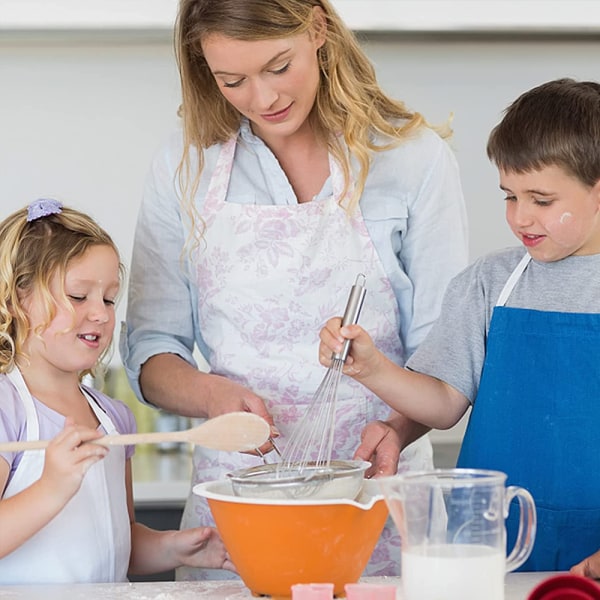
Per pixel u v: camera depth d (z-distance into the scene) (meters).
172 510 3.16
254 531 1.39
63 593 1.50
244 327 2.00
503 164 1.70
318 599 1.23
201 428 1.44
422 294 2.02
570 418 1.69
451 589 1.18
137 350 2.08
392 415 1.92
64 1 3.13
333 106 1.97
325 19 1.93
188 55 1.96
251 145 2.03
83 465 1.49
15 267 1.78
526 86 3.38
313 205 1.97
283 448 1.98
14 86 3.32
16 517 1.51
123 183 3.38
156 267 2.10
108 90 3.35
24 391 1.78
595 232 1.77
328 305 1.98
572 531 1.67
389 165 2.00
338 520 1.38
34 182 3.36
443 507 1.20
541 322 1.74
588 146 1.64
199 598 1.45
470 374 1.84
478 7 3.20
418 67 3.36
